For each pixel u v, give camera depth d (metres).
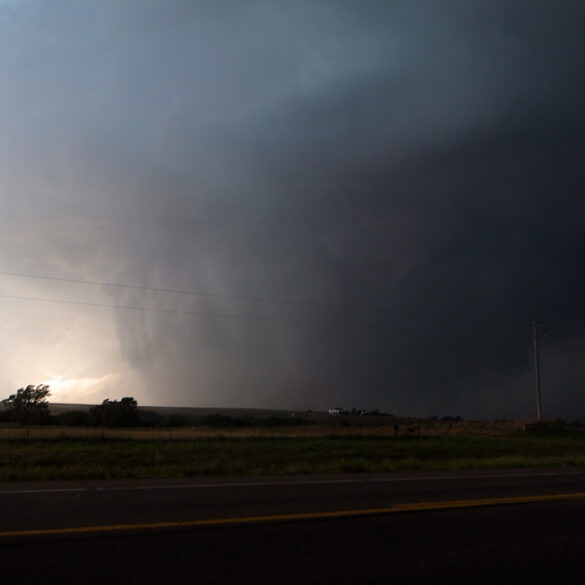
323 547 9.16
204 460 29.12
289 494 14.09
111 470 19.88
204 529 10.12
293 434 50.38
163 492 14.24
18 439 38.03
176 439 41.25
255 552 8.81
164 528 10.13
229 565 8.16
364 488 15.38
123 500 12.96
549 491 15.30
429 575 7.93
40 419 75.75
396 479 17.73
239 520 10.84
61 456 29.64
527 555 8.96
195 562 8.27
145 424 78.94
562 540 9.90
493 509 12.48
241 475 19.53
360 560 8.52
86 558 8.34
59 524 10.34
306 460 30.28
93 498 13.22
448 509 12.36
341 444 39.78
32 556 8.39
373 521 11.05
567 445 43.69
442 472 20.56
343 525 10.66
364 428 61.19
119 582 7.39
